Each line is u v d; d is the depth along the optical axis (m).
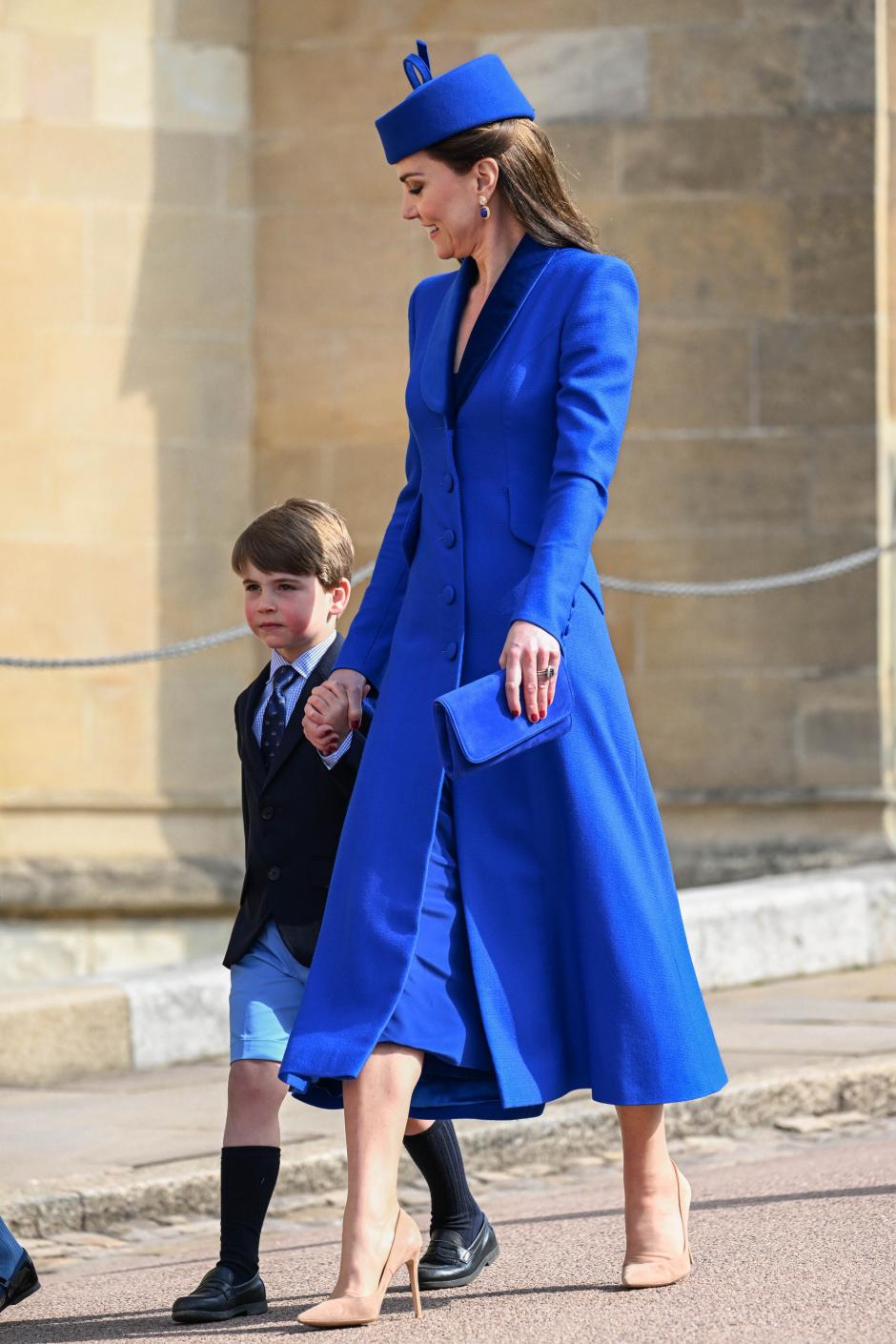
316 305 36.53
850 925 31.03
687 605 36.28
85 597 35.78
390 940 11.93
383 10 36.31
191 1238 18.28
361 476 36.38
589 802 12.26
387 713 12.51
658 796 36.03
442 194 12.59
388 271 36.34
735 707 36.16
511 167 12.62
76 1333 13.23
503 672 11.59
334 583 14.45
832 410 36.12
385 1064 11.84
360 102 36.41
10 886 34.91
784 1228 15.19
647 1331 11.94
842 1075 22.36
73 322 35.81
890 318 36.69
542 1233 16.12
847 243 36.03
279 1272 15.36
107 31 35.94
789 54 36.03
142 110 36.12
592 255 12.57
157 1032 25.02
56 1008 24.09
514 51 36.31
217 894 35.34
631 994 12.16
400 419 36.25
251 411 36.69
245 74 36.62
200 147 36.41
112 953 35.22
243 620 36.41
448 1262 13.78
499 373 12.45
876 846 35.66
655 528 36.28
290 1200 19.41
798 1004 27.58
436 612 12.52
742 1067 22.56
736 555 36.19
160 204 36.19
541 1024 12.20
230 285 36.53
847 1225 15.12
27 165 35.66
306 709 13.24
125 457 36.00
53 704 35.66
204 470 36.34
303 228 36.53
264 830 13.99
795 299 36.12
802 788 36.00
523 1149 20.83
